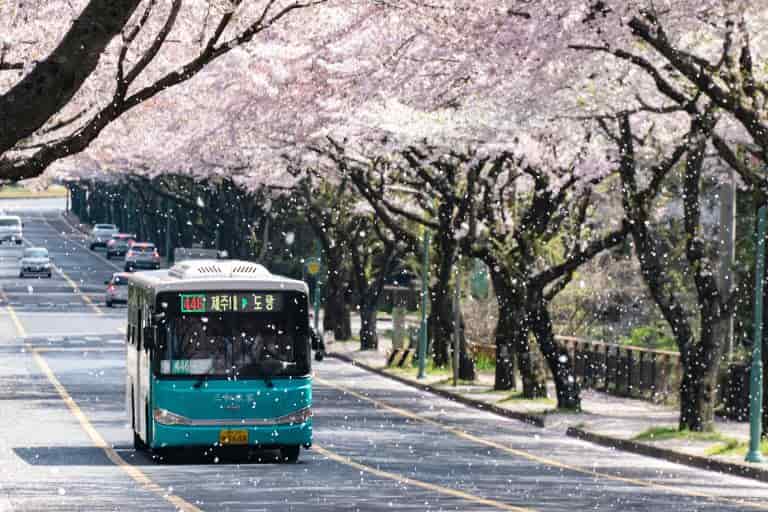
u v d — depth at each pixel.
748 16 43.75
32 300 139.38
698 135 50.22
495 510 30.61
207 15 40.97
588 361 74.94
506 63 45.22
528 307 61.56
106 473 38.62
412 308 135.50
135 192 186.12
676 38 43.81
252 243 133.38
